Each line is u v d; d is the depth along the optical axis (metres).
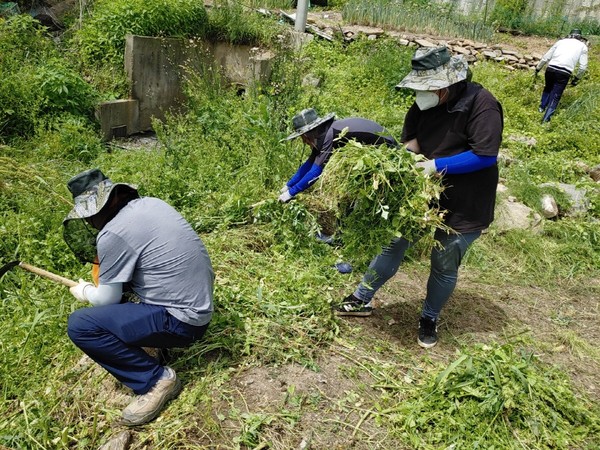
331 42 10.48
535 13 13.85
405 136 3.22
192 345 3.01
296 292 3.56
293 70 7.62
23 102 6.18
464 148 2.92
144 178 4.88
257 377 2.88
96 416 2.62
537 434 2.63
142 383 2.61
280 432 2.57
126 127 7.49
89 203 2.51
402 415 2.71
